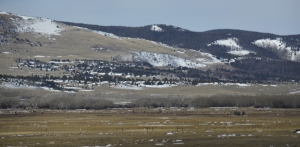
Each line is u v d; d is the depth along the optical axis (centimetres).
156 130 17288
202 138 13838
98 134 15962
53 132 17238
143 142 13100
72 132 17112
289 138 13500
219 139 13512
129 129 17950
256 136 14138
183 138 13912
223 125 19025
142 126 19175
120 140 13712
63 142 13475
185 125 19412
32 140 14125
